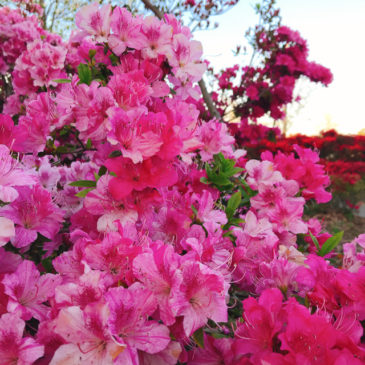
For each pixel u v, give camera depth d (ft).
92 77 1.90
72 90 1.67
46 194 1.49
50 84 3.14
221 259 1.55
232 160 2.14
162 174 1.39
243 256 1.67
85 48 2.01
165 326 1.09
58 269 1.34
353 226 8.12
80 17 1.76
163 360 1.13
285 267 1.55
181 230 1.59
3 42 5.61
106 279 1.18
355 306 1.18
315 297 1.26
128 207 1.48
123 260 1.22
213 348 1.29
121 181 1.37
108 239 1.24
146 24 1.77
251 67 7.41
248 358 1.19
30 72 3.27
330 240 1.82
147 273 1.13
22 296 1.21
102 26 1.75
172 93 1.92
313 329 1.05
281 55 6.88
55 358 0.98
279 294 1.20
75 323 0.99
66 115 1.69
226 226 1.91
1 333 1.05
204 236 1.57
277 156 2.63
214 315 1.14
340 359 0.94
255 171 2.39
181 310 1.11
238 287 1.85
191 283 1.13
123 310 1.05
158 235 1.61
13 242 1.38
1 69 5.51
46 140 1.95
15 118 3.38
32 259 1.78
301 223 2.21
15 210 1.43
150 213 1.52
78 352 0.99
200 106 5.93
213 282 1.13
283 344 1.02
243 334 1.24
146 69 1.76
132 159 1.31
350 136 12.55
